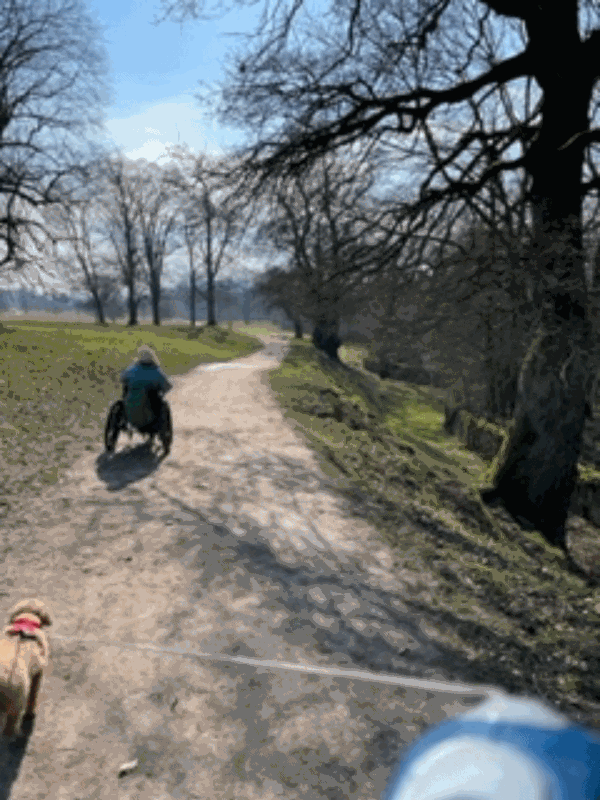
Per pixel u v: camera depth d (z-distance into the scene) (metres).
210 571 6.66
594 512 16.17
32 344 26.95
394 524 9.14
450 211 12.79
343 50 12.58
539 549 12.56
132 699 4.43
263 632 5.48
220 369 32.16
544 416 13.55
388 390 39.78
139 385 11.02
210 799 3.54
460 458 21.02
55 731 4.07
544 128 12.60
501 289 10.70
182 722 4.21
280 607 5.97
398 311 11.65
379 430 19.75
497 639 5.79
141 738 4.04
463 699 4.57
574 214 11.89
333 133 12.97
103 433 13.52
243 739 4.05
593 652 5.95
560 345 11.74
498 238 11.07
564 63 12.18
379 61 12.71
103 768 3.77
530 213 12.27
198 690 4.57
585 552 13.73
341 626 5.69
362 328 12.70
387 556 7.66
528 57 12.43
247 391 21.98
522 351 11.91
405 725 4.21
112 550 7.11
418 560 7.70
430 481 14.23
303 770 3.78
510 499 14.23
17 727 3.66
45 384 18.94
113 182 58.28
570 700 4.85
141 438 12.95
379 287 11.77
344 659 5.12
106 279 77.50
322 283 12.52
